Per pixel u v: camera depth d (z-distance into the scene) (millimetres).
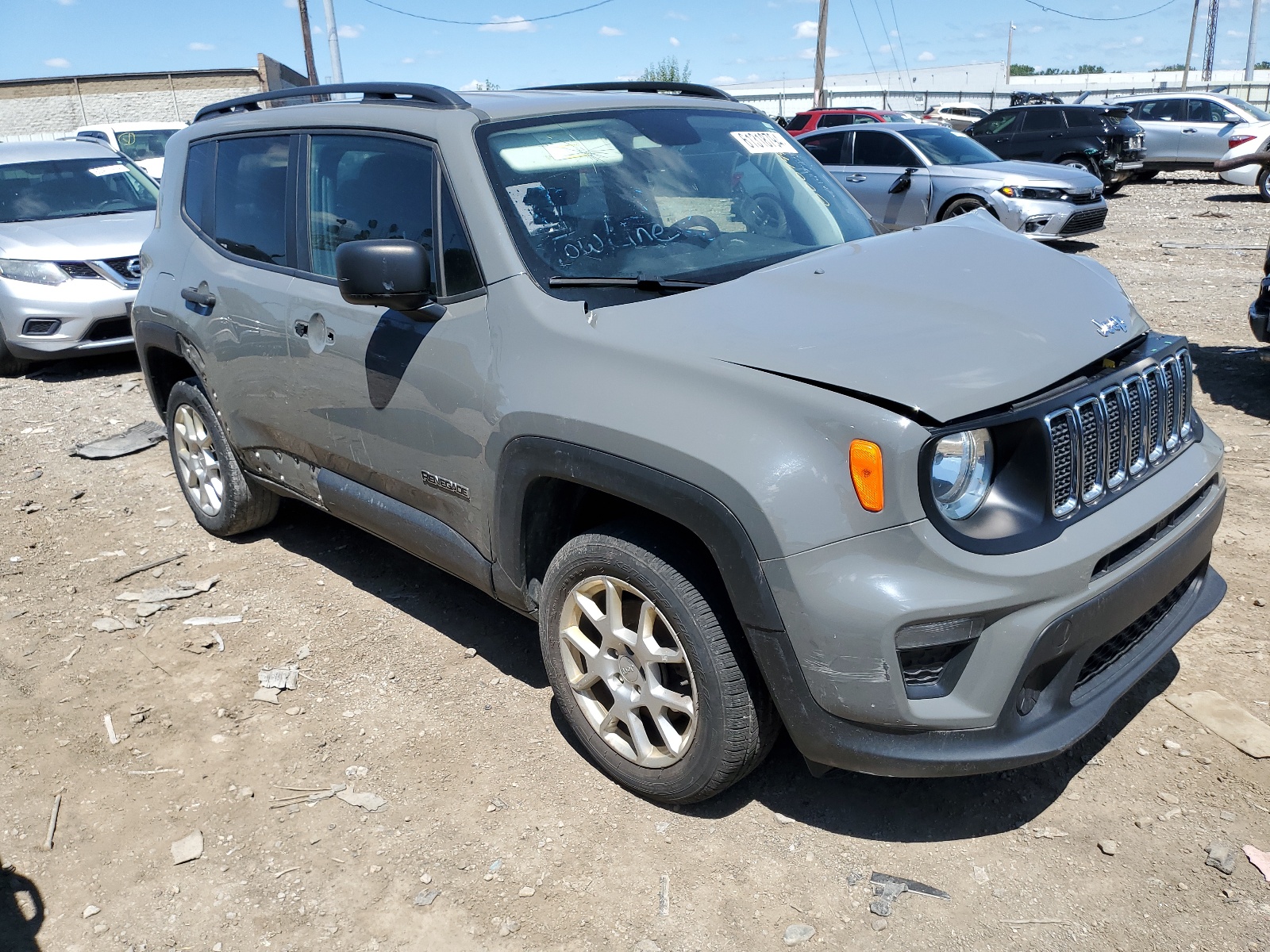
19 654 3941
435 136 3260
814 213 3697
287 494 4297
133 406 7359
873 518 2289
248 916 2604
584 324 2799
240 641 3975
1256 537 4250
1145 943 2336
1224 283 9664
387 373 3307
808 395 2373
